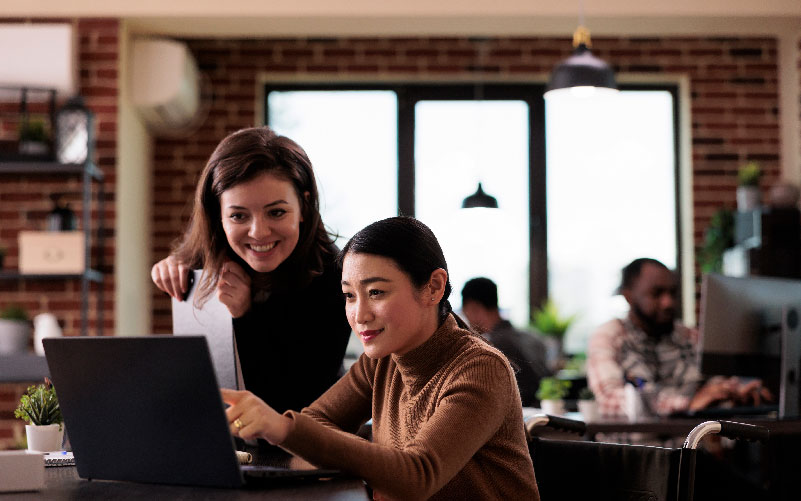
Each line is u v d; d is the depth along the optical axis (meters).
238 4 5.01
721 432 1.80
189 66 5.43
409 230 1.40
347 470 1.20
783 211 5.36
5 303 4.91
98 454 1.32
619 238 6.05
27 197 4.95
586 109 6.11
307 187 1.92
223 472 1.20
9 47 4.82
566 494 1.86
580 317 6.00
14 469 1.25
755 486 3.61
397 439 1.50
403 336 1.38
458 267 6.00
